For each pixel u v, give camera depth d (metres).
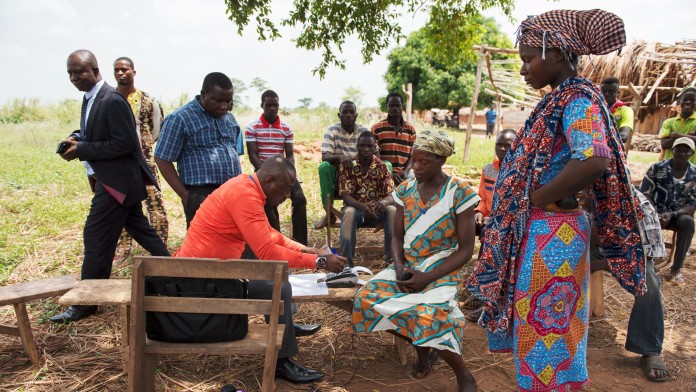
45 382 3.16
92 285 3.21
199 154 4.32
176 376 3.31
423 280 3.16
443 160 3.22
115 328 3.90
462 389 3.07
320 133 16.62
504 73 16.73
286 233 6.64
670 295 4.80
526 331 2.41
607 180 2.32
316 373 3.30
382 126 6.10
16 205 7.59
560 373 2.43
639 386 3.29
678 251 5.04
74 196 8.72
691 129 6.12
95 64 4.07
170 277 2.85
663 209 5.18
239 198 3.01
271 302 2.72
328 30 6.12
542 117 2.28
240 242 3.20
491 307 2.61
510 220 2.40
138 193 4.17
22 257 5.43
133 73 5.66
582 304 2.45
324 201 5.66
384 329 3.13
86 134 4.04
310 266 3.17
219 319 2.85
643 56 16.08
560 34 2.23
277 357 3.03
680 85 17.61
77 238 6.21
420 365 3.37
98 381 3.19
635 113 13.52
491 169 4.66
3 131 18.94
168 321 2.83
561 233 2.33
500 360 3.66
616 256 2.49
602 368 3.53
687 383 3.32
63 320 3.95
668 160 5.10
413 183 3.43
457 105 35.12
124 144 3.98
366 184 5.28
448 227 3.26
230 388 3.07
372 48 6.34
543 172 2.32
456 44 7.45
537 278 2.35
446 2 7.03
